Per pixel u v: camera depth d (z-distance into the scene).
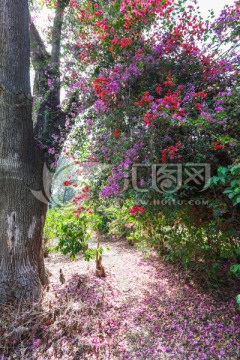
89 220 3.52
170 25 2.60
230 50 2.55
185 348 2.00
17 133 2.60
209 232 2.59
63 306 2.31
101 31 2.62
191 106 2.28
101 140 2.67
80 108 2.93
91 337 2.09
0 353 1.92
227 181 1.92
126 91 2.52
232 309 2.48
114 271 3.71
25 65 2.67
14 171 2.58
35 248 2.75
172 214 2.55
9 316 2.21
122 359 1.88
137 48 2.54
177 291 2.94
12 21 2.54
